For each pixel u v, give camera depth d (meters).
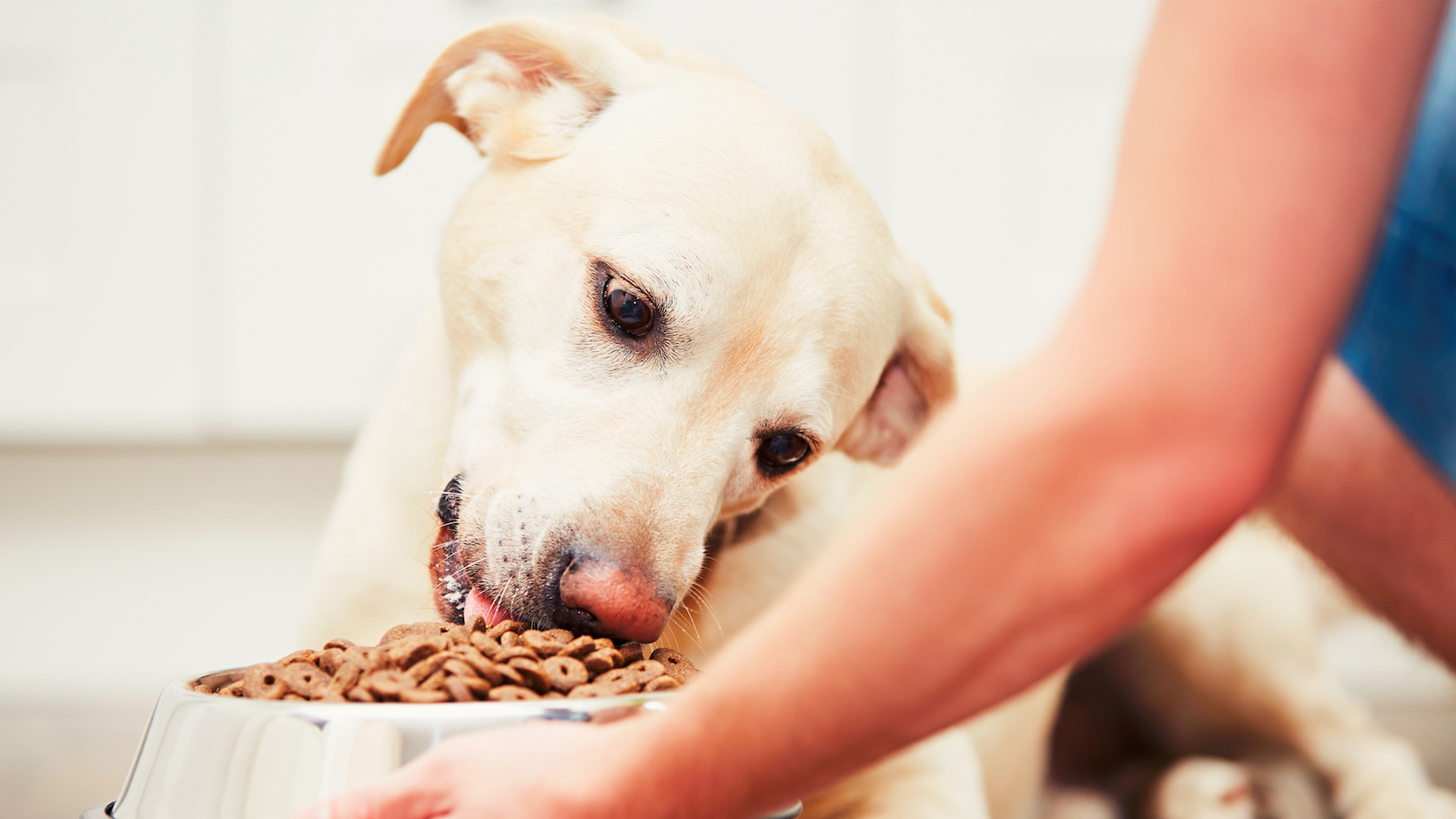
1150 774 2.21
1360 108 0.52
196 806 0.76
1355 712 2.19
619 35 1.53
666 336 1.22
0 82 2.65
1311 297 0.53
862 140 2.78
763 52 2.73
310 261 2.74
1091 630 0.58
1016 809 2.01
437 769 0.73
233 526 2.84
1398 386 1.04
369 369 2.77
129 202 2.70
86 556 2.79
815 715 0.61
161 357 2.73
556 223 1.29
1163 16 0.56
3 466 2.77
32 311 2.70
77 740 2.15
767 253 1.24
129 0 2.66
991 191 2.79
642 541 1.13
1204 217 0.53
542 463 1.17
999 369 1.95
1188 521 0.54
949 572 0.57
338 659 0.89
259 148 2.71
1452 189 0.97
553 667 0.87
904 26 2.75
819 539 1.53
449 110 1.49
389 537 1.48
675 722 0.65
